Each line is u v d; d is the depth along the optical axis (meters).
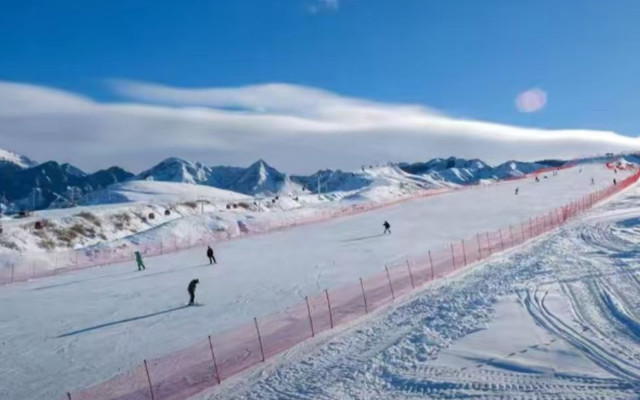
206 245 53.59
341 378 17.25
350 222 65.69
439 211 70.75
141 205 77.06
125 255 49.62
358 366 18.16
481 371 16.53
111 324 26.84
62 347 23.61
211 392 17.41
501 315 22.03
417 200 85.81
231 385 17.81
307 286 32.81
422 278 31.84
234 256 46.28
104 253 49.59
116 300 32.06
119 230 65.69
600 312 21.61
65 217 62.22
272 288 32.88
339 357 19.31
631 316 20.89
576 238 42.31
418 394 15.47
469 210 70.00
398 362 18.05
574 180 110.19
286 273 37.34
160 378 19.23
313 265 39.75
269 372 18.59
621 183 92.88
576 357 17.00
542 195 83.81
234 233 60.31
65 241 56.84
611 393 14.45
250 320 26.00
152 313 28.58
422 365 17.53
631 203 64.50
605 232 44.47
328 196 126.06
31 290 36.59
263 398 16.52
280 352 20.53
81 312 29.59
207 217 63.28
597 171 132.25
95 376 20.08
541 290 25.56
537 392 14.79
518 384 15.39
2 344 24.38
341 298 28.69
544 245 39.81
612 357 16.83
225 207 88.00
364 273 35.59
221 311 28.16
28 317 28.98
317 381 17.28
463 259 37.19
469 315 22.58
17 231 53.44
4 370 21.16
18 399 18.50
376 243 48.56
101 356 22.20
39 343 24.31
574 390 14.73
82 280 39.38
